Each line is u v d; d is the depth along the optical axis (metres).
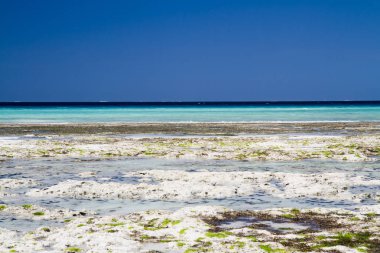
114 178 36.06
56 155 48.69
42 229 21.58
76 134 71.62
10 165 42.81
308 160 45.62
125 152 50.19
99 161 45.38
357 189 31.58
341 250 17.42
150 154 49.41
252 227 21.58
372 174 37.41
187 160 46.03
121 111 187.88
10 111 189.38
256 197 29.48
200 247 18.06
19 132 75.19
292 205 27.12
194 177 35.53
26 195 30.12
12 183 33.50
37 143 57.66
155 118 126.81
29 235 20.61
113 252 17.70
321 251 17.34
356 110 187.75
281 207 26.55
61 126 89.75
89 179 35.69
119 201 28.56
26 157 47.66
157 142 58.59
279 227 21.56
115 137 66.62
